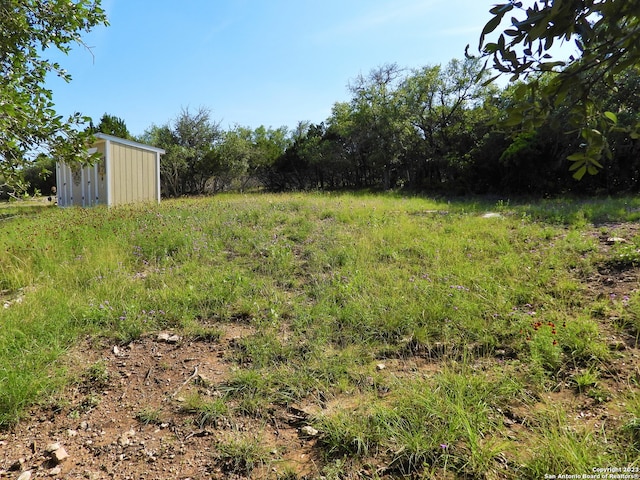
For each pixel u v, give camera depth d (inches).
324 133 1009.5
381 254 202.1
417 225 267.6
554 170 517.7
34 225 294.2
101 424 86.3
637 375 89.7
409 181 810.8
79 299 148.8
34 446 80.0
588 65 41.2
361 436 76.0
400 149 756.6
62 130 110.5
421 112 754.8
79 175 526.3
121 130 830.5
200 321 136.3
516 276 157.9
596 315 121.6
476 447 69.6
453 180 708.0
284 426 84.1
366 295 147.8
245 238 243.1
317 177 1017.5
